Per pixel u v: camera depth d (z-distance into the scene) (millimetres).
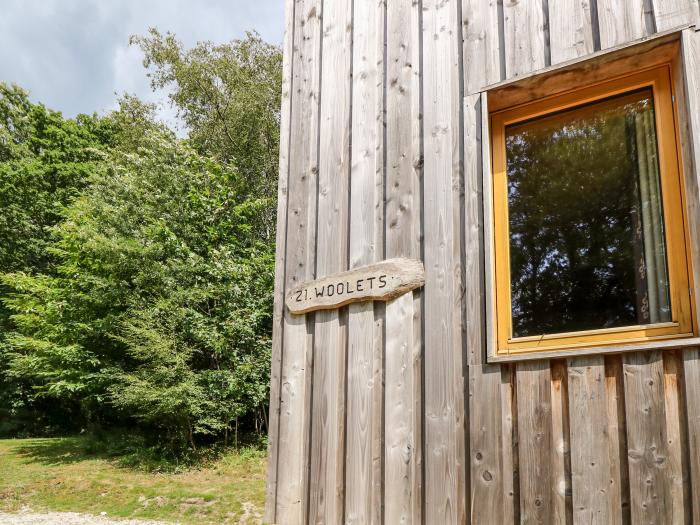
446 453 2318
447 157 2584
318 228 3117
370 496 2535
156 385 9234
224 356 10070
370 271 2744
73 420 16203
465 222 2463
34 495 7180
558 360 2105
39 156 18297
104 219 11359
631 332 2053
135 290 10836
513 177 2500
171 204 11352
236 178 13125
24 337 12117
